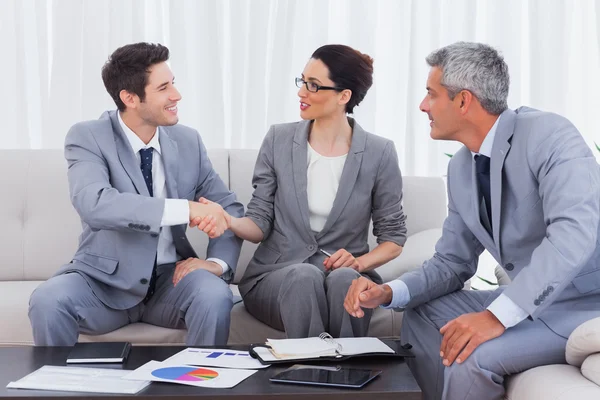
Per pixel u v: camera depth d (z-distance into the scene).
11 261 2.81
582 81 3.64
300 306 2.16
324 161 2.52
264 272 2.48
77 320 2.24
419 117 3.52
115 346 1.94
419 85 3.51
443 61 2.02
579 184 1.80
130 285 2.33
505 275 2.57
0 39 3.42
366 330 2.28
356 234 2.53
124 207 2.24
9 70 3.44
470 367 1.79
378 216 2.56
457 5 3.56
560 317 1.86
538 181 1.92
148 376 1.71
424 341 2.16
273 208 2.56
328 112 2.49
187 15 3.47
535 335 1.81
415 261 2.56
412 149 3.49
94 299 2.30
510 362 1.79
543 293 1.76
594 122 3.65
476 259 2.24
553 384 1.63
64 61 3.42
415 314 2.21
